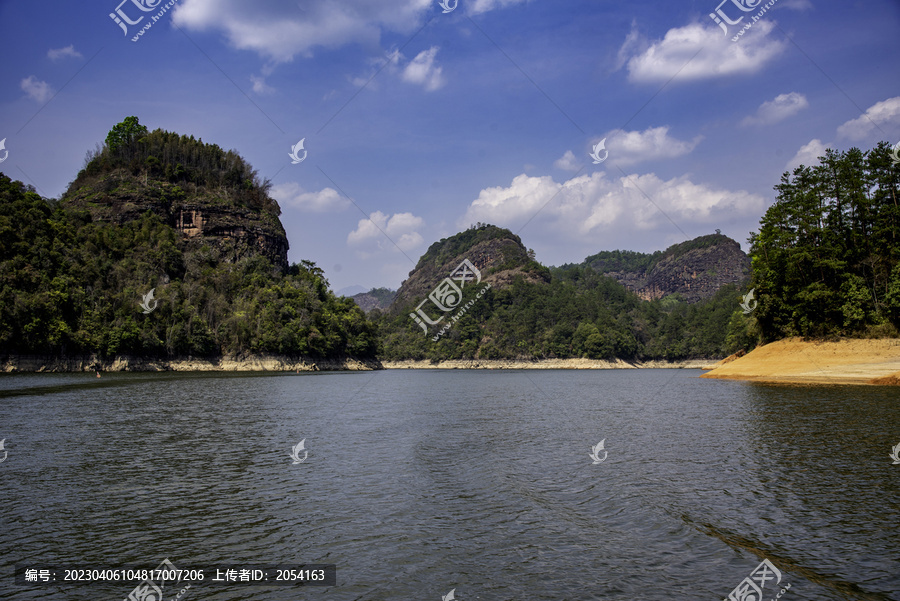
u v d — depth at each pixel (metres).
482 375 140.75
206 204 173.88
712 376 83.56
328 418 37.84
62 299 104.50
